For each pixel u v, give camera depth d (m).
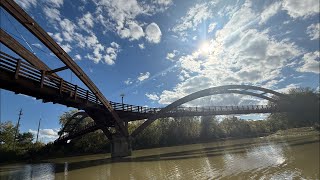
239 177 17.41
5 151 47.47
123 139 40.22
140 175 20.80
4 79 17.62
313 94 69.12
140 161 31.38
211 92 56.91
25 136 78.94
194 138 78.19
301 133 61.88
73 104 28.14
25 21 18.00
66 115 69.81
